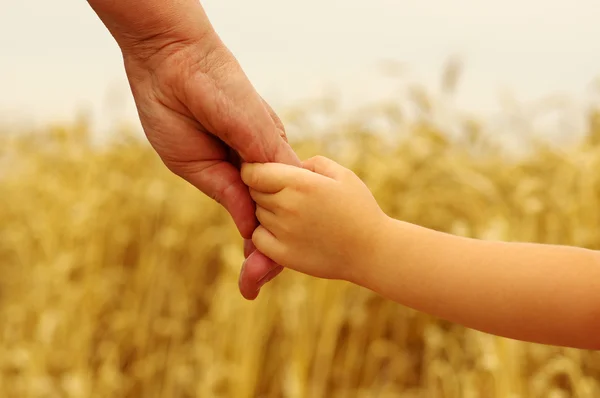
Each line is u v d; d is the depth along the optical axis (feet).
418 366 9.14
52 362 9.66
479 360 7.49
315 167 3.46
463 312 3.00
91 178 12.11
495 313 2.94
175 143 3.71
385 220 3.18
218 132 3.57
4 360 9.69
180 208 11.34
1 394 9.42
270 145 3.53
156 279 10.71
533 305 2.89
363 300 8.95
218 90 3.50
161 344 10.18
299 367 8.34
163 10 3.40
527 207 8.52
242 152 3.56
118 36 3.51
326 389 8.91
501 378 7.00
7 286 12.73
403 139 10.25
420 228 3.15
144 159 12.75
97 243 11.14
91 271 10.69
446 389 8.00
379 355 8.78
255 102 3.54
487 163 10.21
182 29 3.46
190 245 11.05
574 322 2.86
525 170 9.82
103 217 11.30
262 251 3.43
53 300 10.28
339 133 10.40
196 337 9.85
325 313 8.75
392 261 3.09
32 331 10.46
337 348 9.11
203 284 10.97
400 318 9.20
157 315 10.45
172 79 3.52
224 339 8.81
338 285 8.73
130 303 10.59
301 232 3.24
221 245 10.71
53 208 11.73
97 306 10.45
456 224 8.87
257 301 8.77
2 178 14.11
